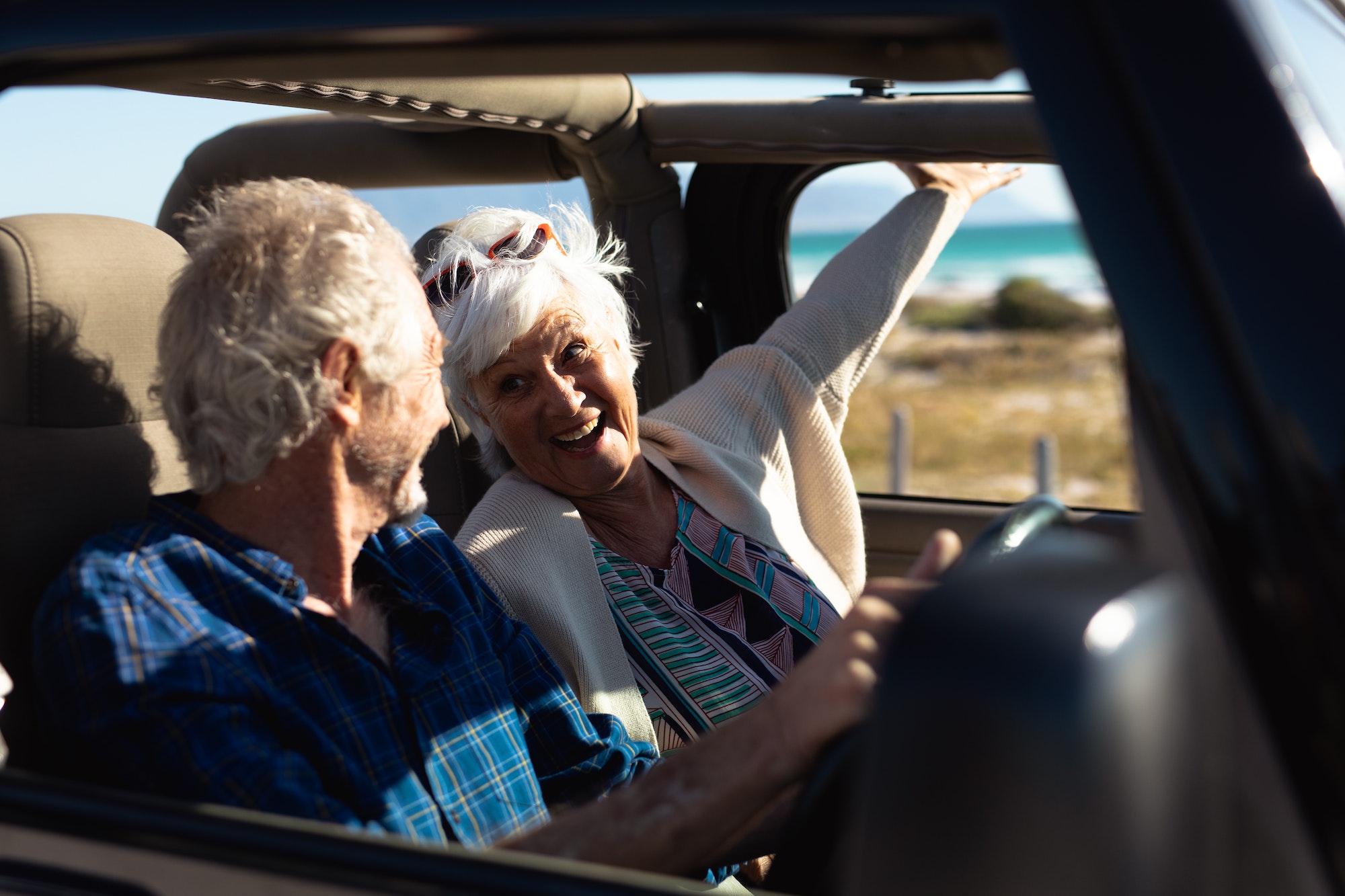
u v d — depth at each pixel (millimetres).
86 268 1211
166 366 1117
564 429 1707
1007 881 460
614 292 1853
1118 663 455
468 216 1774
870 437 17484
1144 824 452
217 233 1118
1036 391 17047
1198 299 544
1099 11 566
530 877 645
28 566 1092
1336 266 532
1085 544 555
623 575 1756
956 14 584
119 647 962
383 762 1096
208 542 1103
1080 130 566
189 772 920
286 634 1083
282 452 1093
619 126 2205
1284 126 548
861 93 2057
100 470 1188
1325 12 846
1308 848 509
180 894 692
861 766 500
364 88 1635
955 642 475
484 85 1796
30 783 763
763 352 2148
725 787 875
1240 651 529
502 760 1227
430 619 1257
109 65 763
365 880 657
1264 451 527
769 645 1768
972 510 2271
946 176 2328
